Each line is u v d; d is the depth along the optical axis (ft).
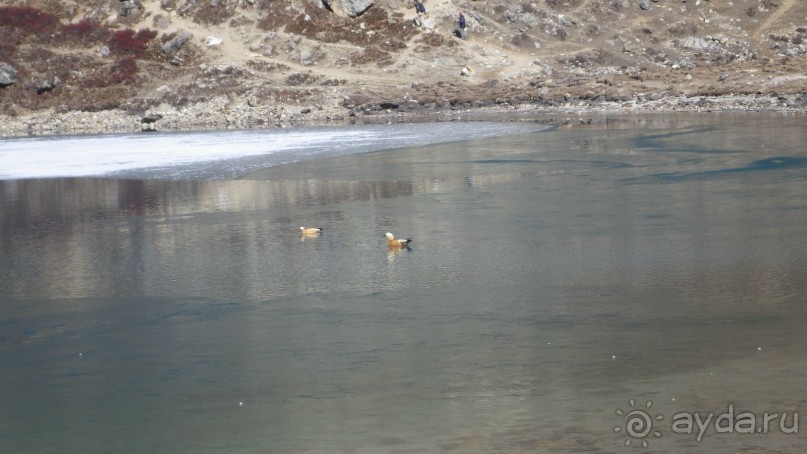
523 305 57.06
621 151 131.13
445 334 51.85
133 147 172.45
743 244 70.38
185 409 42.27
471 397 41.93
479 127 184.44
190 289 64.64
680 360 45.42
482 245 74.74
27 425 41.11
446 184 108.37
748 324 50.78
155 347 51.85
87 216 97.45
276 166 132.77
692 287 59.16
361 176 118.62
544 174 112.27
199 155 151.64
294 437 38.42
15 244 83.66
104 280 68.44
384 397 42.50
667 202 89.51
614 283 61.21
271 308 58.95
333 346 50.55
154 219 94.02
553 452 35.65
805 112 176.76
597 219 83.05
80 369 48.62
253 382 45.42
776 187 94.17
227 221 91.15
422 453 36.24
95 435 39.68
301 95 248.11
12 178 131.44
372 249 75.20
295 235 82.53
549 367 45.44
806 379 41.93
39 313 59.98
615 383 42.70
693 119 177.88
